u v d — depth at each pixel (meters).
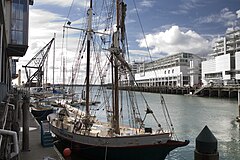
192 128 32.22
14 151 7.18
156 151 14.31
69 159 13.75
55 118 23.61
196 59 123.69
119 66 17.38
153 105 65.62
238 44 97.69
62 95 57.16
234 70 93.06
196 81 120.06
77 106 45.84
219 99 82.94
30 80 65.38
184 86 114.81
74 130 17.12
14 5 31.81
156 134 14.48
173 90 119.81
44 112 35.94
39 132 20.25
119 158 14.53
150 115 44.88
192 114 46.31
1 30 21.58
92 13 23.22
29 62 65.38
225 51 103.00
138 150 14.16
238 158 19.41
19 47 32.38
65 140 17.81
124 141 14.30
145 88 138.38
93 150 15.21
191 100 80.50
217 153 5.12
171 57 135.25
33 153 14.50
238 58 90.31
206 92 98.00
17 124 15.70
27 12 32.81
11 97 28.64
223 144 23.62
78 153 16.50
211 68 105.88
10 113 17.02
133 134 15.17
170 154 20.12
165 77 138.38
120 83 19.12
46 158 12.47
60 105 39.38
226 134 28.11
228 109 53.56
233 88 83.00
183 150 21.23
